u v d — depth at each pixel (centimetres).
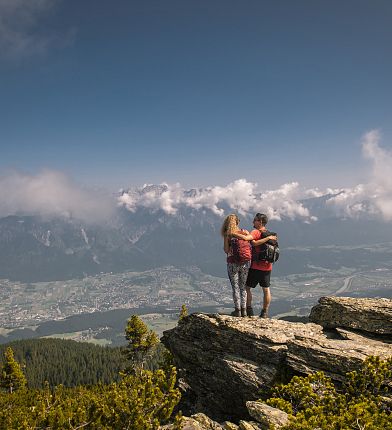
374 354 1173
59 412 1287
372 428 832
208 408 1510
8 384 5731
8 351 5853
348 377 1098
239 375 1352
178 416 1174
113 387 1303
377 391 1060
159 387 1298
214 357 1530
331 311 1520
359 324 1419
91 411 1256
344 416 884
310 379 1130
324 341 1300
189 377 1648
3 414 1525
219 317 1599
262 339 1395
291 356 1282
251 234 1572
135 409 1188
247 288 1666
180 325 1775
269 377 1288
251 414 1080
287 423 912
